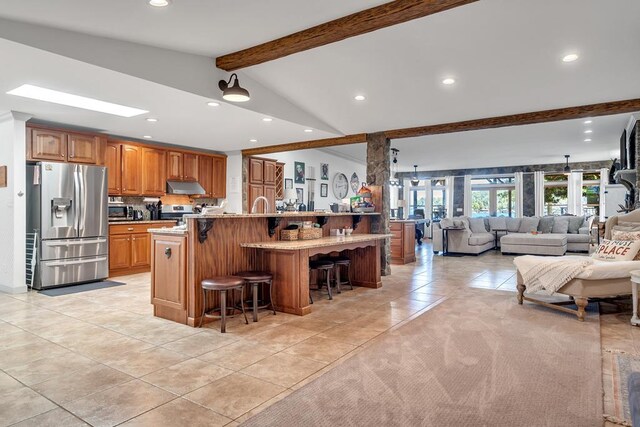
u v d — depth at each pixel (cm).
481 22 317
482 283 564
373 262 530
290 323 363
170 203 727
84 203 544
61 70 326
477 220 1023
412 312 403
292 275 395
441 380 241
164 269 376
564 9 292
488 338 320
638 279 350
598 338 320
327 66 416
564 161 1117
